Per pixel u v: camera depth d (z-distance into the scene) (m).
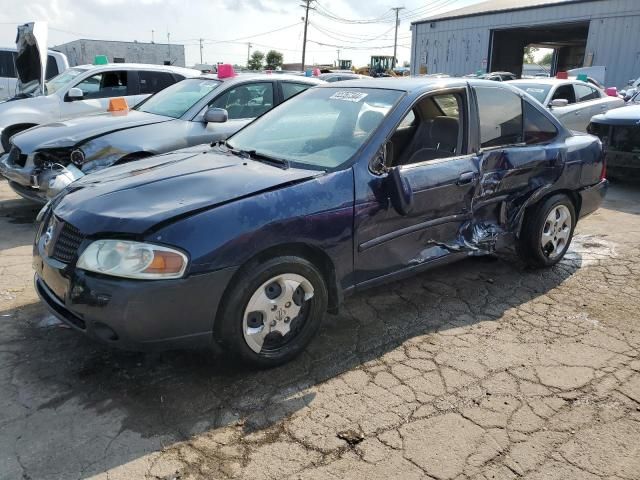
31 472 2.40
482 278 4.66
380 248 3.53
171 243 2.73
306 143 3.80
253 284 2.96
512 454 2.56
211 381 3.10
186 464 2.47
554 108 9.78
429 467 2.47
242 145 4.12
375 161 3.48
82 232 2.85
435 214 3.81
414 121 4.30
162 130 5.87
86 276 2.76
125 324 2.71
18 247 5.35
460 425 2.76
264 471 2.44
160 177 3.34
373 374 3.20
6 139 8.04
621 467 2.48
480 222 4.20
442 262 3.97
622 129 7.93
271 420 2.79
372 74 33.50
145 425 2.73
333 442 2.63
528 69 48.31
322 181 3.24
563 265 4.98
